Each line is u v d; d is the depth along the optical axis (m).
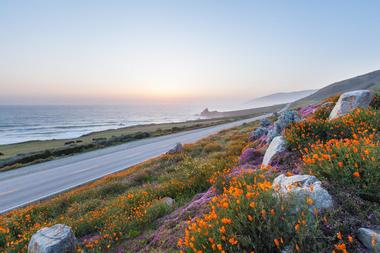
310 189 3.07
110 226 6.23
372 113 6.54
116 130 70.38
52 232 5.44
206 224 3.25
